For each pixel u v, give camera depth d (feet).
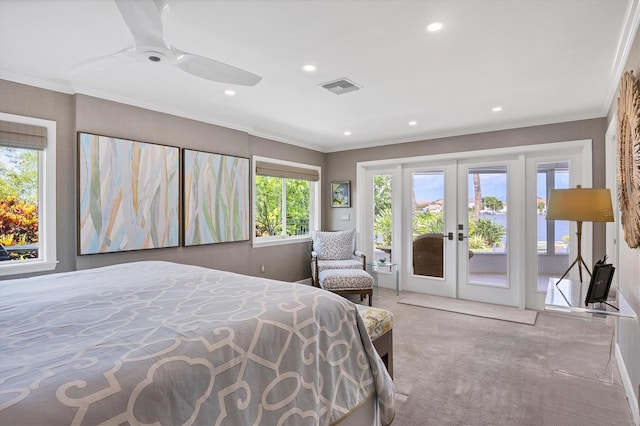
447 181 15.57
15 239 8.84
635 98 5.81
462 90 9.87
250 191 14.58
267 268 15.46
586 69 8.40
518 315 12.60
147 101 10.80
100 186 9.78
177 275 6.65
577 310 6.53
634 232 6.21
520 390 7.32
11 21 6.26
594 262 12.01
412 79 9.07
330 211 18.83
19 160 8.91
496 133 14.06
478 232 14.79
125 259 10.44
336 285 13.69
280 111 11.93
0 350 3.15
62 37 6.87
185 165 11.87
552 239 13.16
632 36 6.33
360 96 10.42
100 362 2.88
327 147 18.51
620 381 7.65
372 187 17.92
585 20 6.23
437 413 6.50
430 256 16.06
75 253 9.48
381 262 16.51
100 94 9.83
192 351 3.24
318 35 6.82
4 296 5.08
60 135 9.34
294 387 3.94
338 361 4.64
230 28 6.53
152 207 10.93
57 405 2.37
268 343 3.84
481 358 8.91
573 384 7.56
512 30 6.60
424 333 10.75
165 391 2.86
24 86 8.77
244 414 3.39
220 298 4.91
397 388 7.41
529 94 10.21
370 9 5.92
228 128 13.46
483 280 14.65
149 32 5.26
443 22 6.33
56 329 3.71
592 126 12.11
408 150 16.35
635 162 5.83
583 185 12.30
